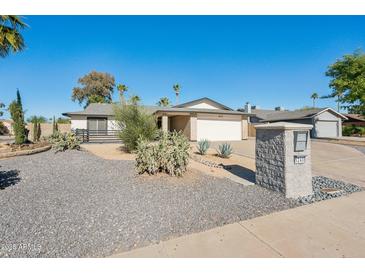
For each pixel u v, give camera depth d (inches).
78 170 270.5
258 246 115.7
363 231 132.1
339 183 245.3
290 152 200.7
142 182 224.8
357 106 720.3
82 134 672.4
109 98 1567.4
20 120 492.4
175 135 270.1
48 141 513.3
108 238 123.0
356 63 686.5
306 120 1075.9
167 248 114.2
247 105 1370.6
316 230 133.2
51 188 206.1
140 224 139.8
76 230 131.0
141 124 411.8
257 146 235.8
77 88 1494.8
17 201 174.2
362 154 466.9
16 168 272.4
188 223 142.5
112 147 500.1
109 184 219.1
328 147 585.0
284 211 163.5
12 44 340.2
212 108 914.7
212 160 379.2
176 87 1638.8
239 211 163.3
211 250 112.3
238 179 260.1
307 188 205.3
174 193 199.2
